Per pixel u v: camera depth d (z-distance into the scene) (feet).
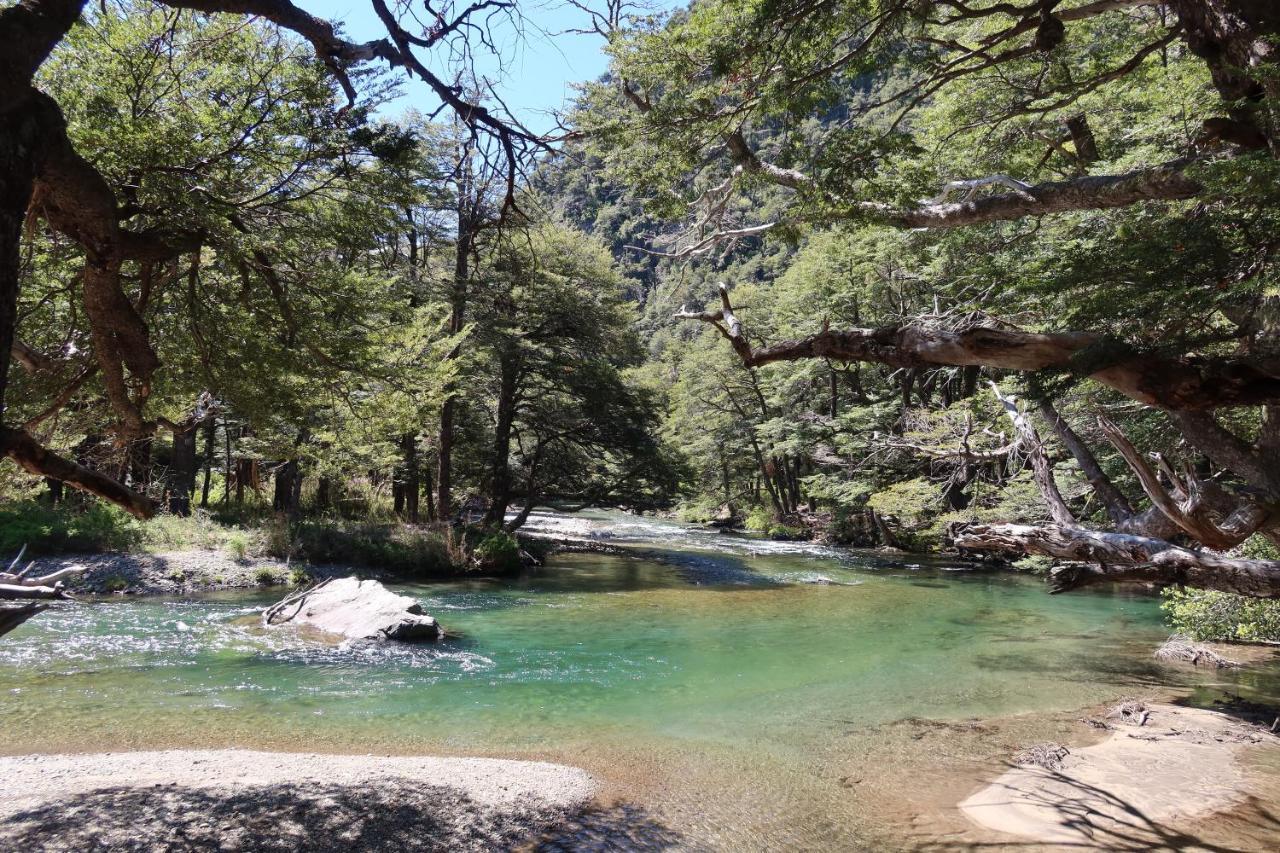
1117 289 19.34
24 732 30.25
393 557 74.59
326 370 32.60
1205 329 19.26
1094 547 22.72
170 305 29.19
